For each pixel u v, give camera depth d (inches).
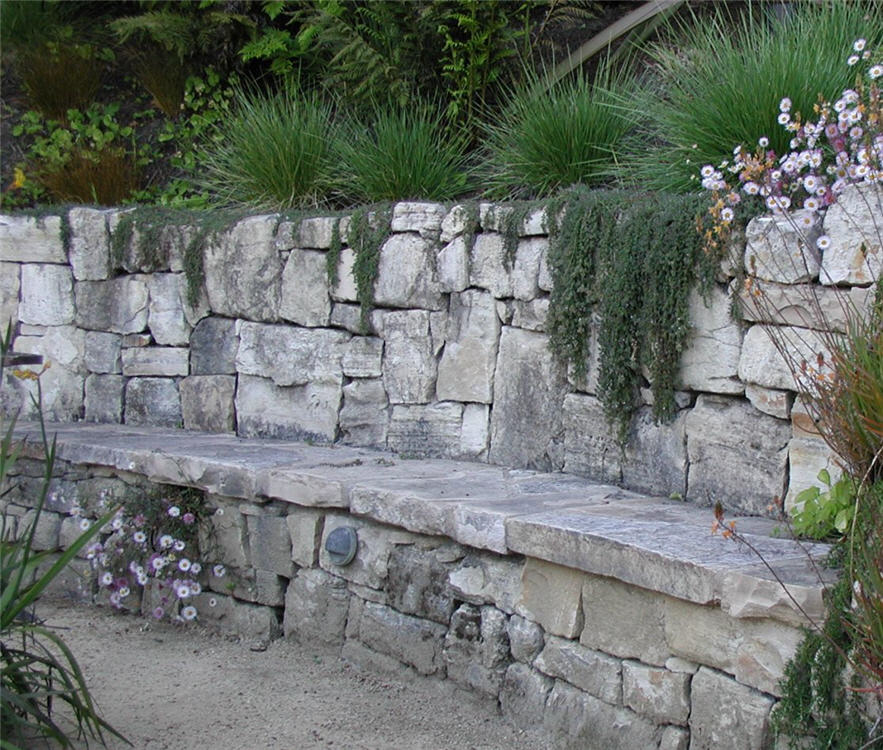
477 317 173.6
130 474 187.0
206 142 255.3
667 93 189.0
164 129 262.1
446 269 176.6
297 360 196.7
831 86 155.7
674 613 115.2
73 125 261.3
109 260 220.8
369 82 221.3
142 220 215.8
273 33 248.1
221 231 205.2
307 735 132.9
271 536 167.3
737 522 130.3
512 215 166.7
